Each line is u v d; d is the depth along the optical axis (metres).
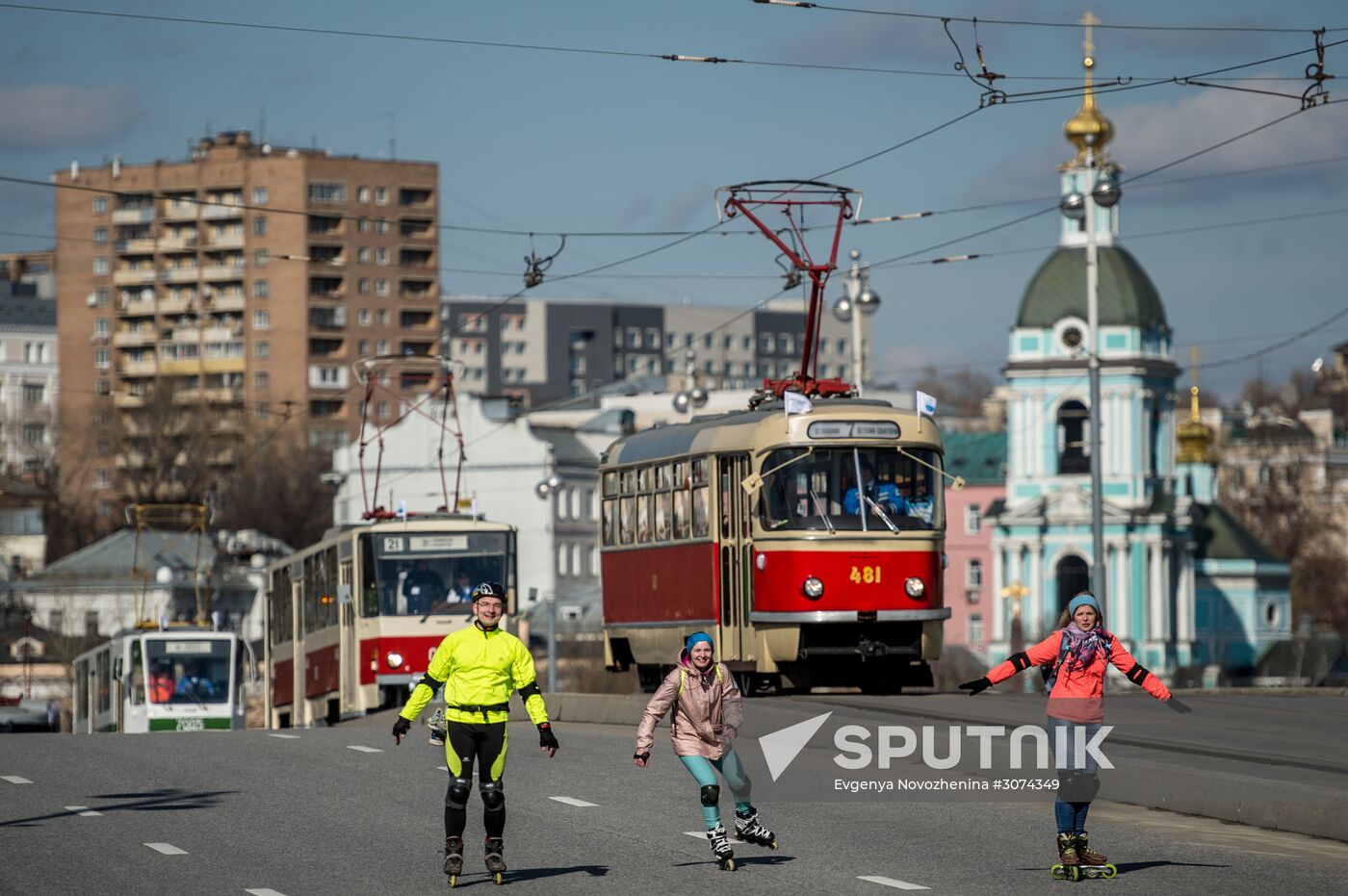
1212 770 56.62
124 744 76.62
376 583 115.44
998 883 42.94
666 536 99.81
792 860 46.16
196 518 186.75
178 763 68.50
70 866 45.69
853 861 45.91
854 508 89.88
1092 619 44.09
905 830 51.09
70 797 58.66
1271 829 51.78
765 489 90.19
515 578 117.50
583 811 54.91
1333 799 49.97
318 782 62.28
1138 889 41.97
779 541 89.31
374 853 47.78
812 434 90.12
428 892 42.50
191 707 150.38
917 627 90.62
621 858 46.72
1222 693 101.81
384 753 72.25
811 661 90.69
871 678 92.75
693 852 47.62
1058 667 43.97
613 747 73.75
